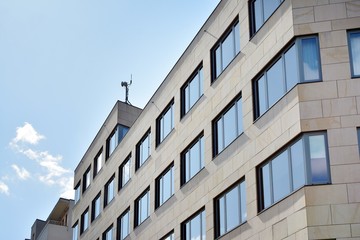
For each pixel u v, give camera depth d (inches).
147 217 1513.3
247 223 1033.5
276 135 987.3
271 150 995.3
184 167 1359.5
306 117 923.4
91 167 2105.1
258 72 1079.6
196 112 1315.2
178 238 1307.8
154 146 1535.4
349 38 960.9
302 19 984.3
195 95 1344.7
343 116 911.7
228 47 1220.5
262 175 1025.5
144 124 1637.6
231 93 1167.0
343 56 946.7
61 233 2502.5
